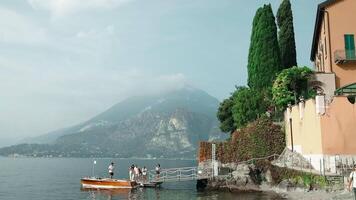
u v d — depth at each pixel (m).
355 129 34.88
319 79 44.38
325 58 46.78
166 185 56.84
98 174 103.00
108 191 48.50
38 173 110.06
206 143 53.50
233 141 51.50
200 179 47.19
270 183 40.53
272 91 48.62
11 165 179.38
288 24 63.69
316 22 47.88
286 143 46.38
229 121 59.75
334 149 34.69
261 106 51.75
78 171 121.62
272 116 49.66
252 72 58.91
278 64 56.88
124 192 46.81
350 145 34.69
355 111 35.09
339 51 43.19
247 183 42.41
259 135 48.38
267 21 58.06
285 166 40.69
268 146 47.50
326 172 34.12
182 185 57.31
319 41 52.50
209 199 36.75
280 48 63.62
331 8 43.84
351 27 43.47
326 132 34.91
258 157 47.50
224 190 43.75
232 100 60.16
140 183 50.62
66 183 71.88
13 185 68.69
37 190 59.25
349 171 33.19
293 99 45.81
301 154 40.28
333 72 43.94
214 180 45.47
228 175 45.06
